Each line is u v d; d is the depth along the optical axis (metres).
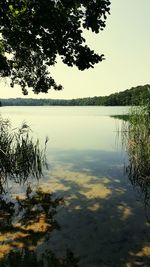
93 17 6.03
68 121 31.75
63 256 3.91
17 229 4.73
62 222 5.01
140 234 4.57
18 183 7.42
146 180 7.14
